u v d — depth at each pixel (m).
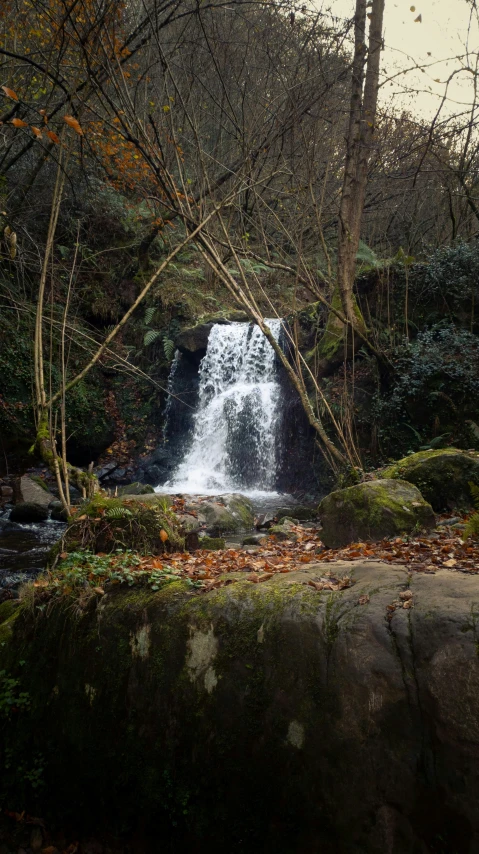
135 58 11.15
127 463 15.86
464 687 2.75
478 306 12.43
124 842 3.56
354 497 6.02
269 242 10.89
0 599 6.43
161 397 16.39
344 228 11.70
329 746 2.97
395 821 2.80
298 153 11.18
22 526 10.23
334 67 10.62
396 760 2.83
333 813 2.92
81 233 16.48
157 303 17.02
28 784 3.93
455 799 2.68
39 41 8.82
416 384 11.31
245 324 15.23
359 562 4.16
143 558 4.73
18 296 13.51
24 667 4.18
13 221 12.25
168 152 9.98
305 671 3.13
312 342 13.78
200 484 13.96
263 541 7.82
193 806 3.31
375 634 3.04
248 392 14.13
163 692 3.53
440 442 11.12
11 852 3.68
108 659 3.79
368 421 11.77
